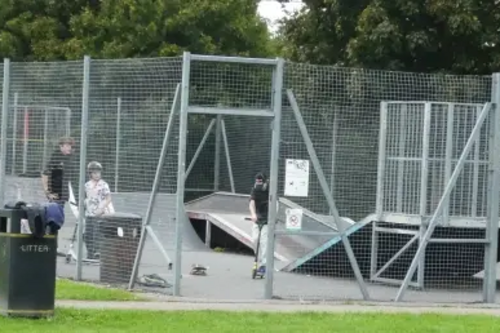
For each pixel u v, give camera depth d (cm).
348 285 4616
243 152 6856
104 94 4378
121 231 4369
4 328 3031
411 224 4456
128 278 4359
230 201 6900
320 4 7775
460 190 4384
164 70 4147
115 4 9912
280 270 5066
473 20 6956
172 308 3631
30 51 10488
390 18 7106
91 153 4462
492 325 3425
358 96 4262
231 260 5806
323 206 4650
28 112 4688
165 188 4494
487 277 4228
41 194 4669
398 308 3919
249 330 3122
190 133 7006
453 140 4331
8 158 4750
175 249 4062
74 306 3562
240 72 4138
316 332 3122
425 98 4316
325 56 7719
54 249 3284
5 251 3247
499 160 4203
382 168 4422
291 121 4272
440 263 4688
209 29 10094
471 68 7244
